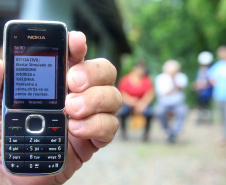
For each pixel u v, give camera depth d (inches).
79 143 8.0
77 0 40.6
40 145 7.2
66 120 7.3
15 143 7.2
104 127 6.9
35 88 7.4
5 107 7.3
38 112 7.3
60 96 7.4
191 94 102.9
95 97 6.9
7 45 7.5
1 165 7.8
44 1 30.3
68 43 7.3
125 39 81.7
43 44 7.5
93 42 59.9
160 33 115.3
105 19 60.8
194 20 103.5
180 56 116.9
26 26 7.5
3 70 7.3
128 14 187.3
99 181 25.0
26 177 7.9
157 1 151.6
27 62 7.4
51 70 7.5
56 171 7.2
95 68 7.1
